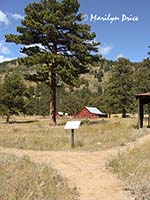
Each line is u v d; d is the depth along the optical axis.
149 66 61.28
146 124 37.03
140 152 14.24
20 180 8.62
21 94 62.09
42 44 39.03
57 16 37.78
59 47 39.50
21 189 7.92
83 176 11.31
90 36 38.59
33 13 37.91
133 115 81.88
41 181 8.88
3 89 60.84
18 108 61.19
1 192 7.55
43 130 27.86
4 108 59.84
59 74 36.28
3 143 18.98
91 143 18.97
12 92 60.69
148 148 15.45
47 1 38.66
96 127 29.70
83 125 33.59
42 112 127.62
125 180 10.30
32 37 38.25
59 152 16.58
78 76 38.41
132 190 9.33
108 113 88.88
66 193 8.48
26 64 37.34
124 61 71.00
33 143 18.98
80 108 118.88
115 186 10.01
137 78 62.75
